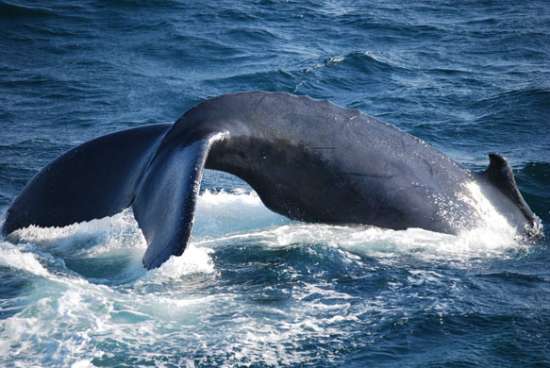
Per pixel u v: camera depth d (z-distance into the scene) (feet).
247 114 115.96
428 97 229.66
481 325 104.12
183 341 96.17
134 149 117.39
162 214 101.30
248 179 118.01
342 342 98.48
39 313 100.07
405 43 292.61
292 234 126.31
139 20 305.73
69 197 116.37
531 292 112.57
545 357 98.07
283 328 100.32
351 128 122.11
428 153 127.54
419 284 113.19
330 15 327.06
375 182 121.80
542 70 257.75
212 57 266.77
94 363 91.40
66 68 252.42
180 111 218.18
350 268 116.67
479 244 124.26
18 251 118.21
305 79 245.24
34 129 200.64
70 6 317.22
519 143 194.59
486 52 281.33
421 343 99.66
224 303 105.09
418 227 123.75
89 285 108.78
